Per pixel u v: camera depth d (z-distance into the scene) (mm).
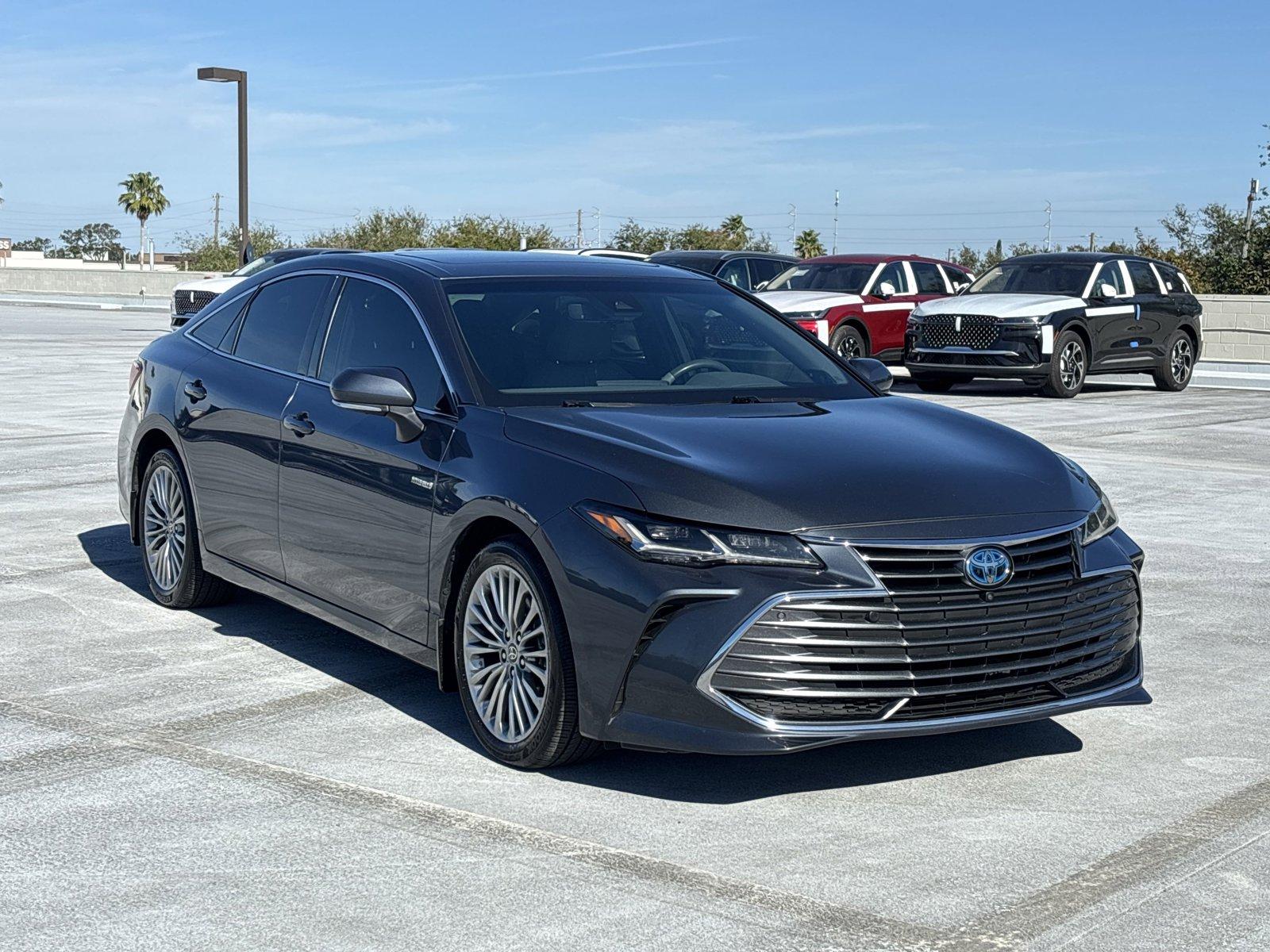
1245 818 4219
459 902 3588
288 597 5793
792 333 6012
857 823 4148
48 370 19172
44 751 4723
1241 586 7402
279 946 3342
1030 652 4344
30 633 6242
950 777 4566
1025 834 4082
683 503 4215
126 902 3580
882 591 4113
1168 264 20672
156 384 6719
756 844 3982
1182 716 5242
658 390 5199
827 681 4102
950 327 18594
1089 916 3525
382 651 6051
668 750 4141
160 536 6758
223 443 6109
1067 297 18797
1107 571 4492
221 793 4355
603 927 3449
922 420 5160
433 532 4863
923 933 3422
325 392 5637
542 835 4027
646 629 4164
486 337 5242
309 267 6207
